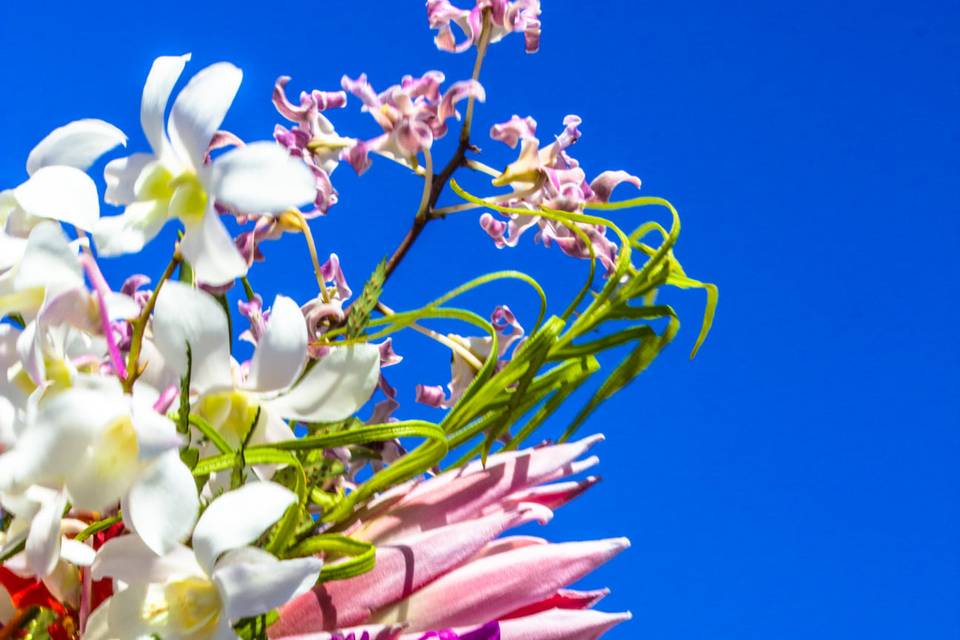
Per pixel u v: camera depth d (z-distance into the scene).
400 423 0.65
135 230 0.63
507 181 0.75
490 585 0.65
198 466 0.62
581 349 0.71
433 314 0.70
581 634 0.65
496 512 0.68
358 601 0.65
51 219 0.65
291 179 0.61
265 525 0.60
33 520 0.60
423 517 0.67
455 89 0.74
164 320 0.62
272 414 0.64
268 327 0.63
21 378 0.63
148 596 0.61
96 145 0.66
